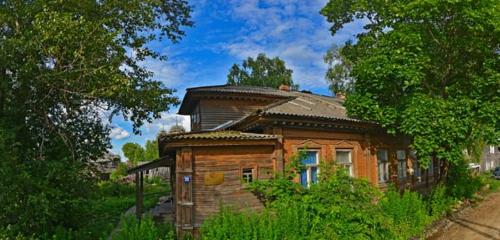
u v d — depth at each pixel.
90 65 9.95
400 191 19.61
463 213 17.95
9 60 9.34
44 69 9.80
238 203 12.12
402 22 15.19
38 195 9.08
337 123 15.41
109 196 31.30
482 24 13.80
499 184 28.58
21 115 10.49
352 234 11.11
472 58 16.03
